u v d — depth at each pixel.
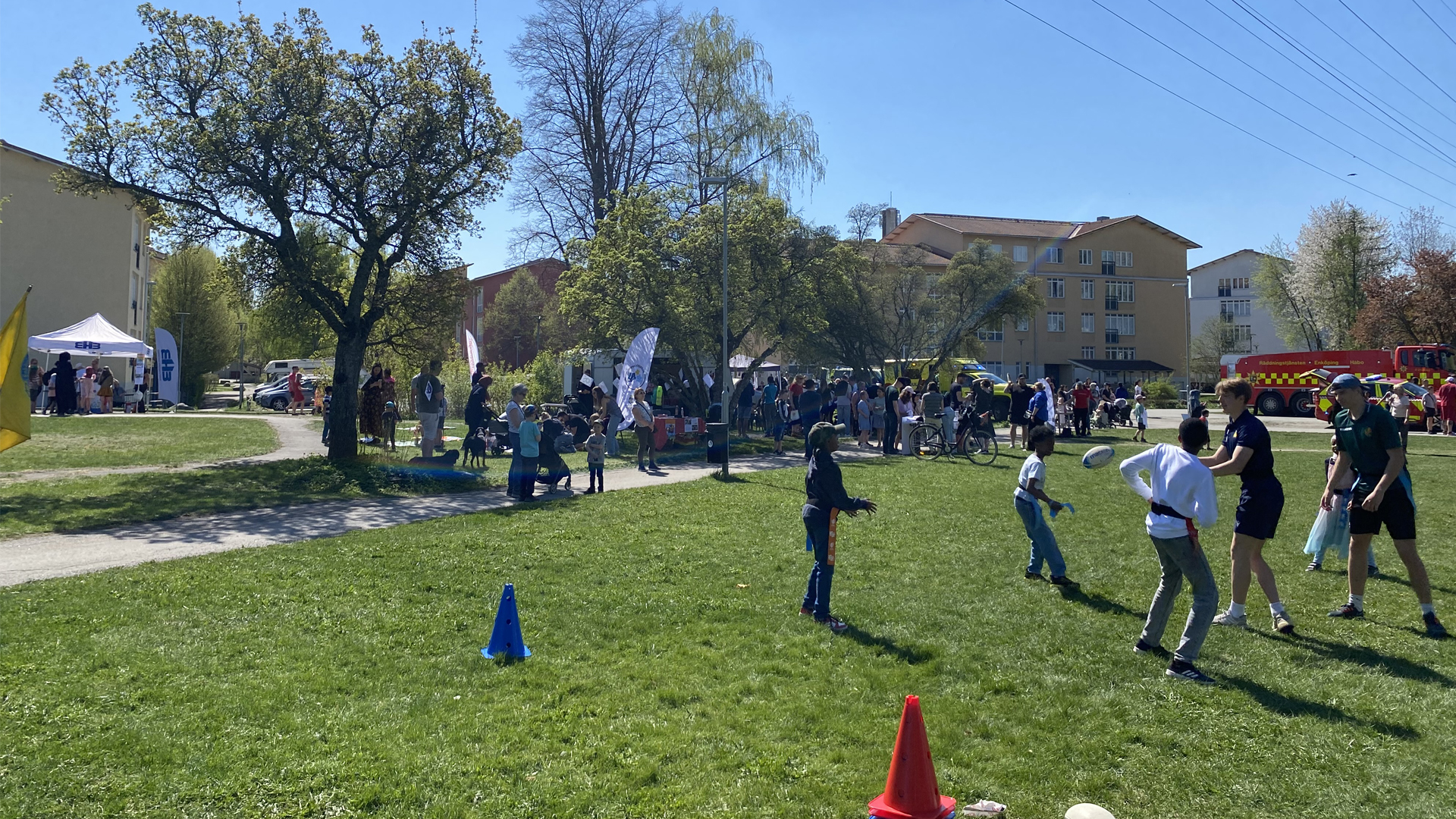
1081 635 6.66
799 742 4.79
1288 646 6.43
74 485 13.88
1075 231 67.31
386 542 9.91
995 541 10.34
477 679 5.68
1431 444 24.47
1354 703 5.30
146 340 49.53
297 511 12.27
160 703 5.14
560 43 35.59
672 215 27.42
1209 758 4.61
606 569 8.77
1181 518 5.89
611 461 20.11
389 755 4.54
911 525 11.41
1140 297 68.81
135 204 16.94
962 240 63.84
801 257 27.44
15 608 6.94
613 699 5.36
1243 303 90.19
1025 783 4.33
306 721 4.93
